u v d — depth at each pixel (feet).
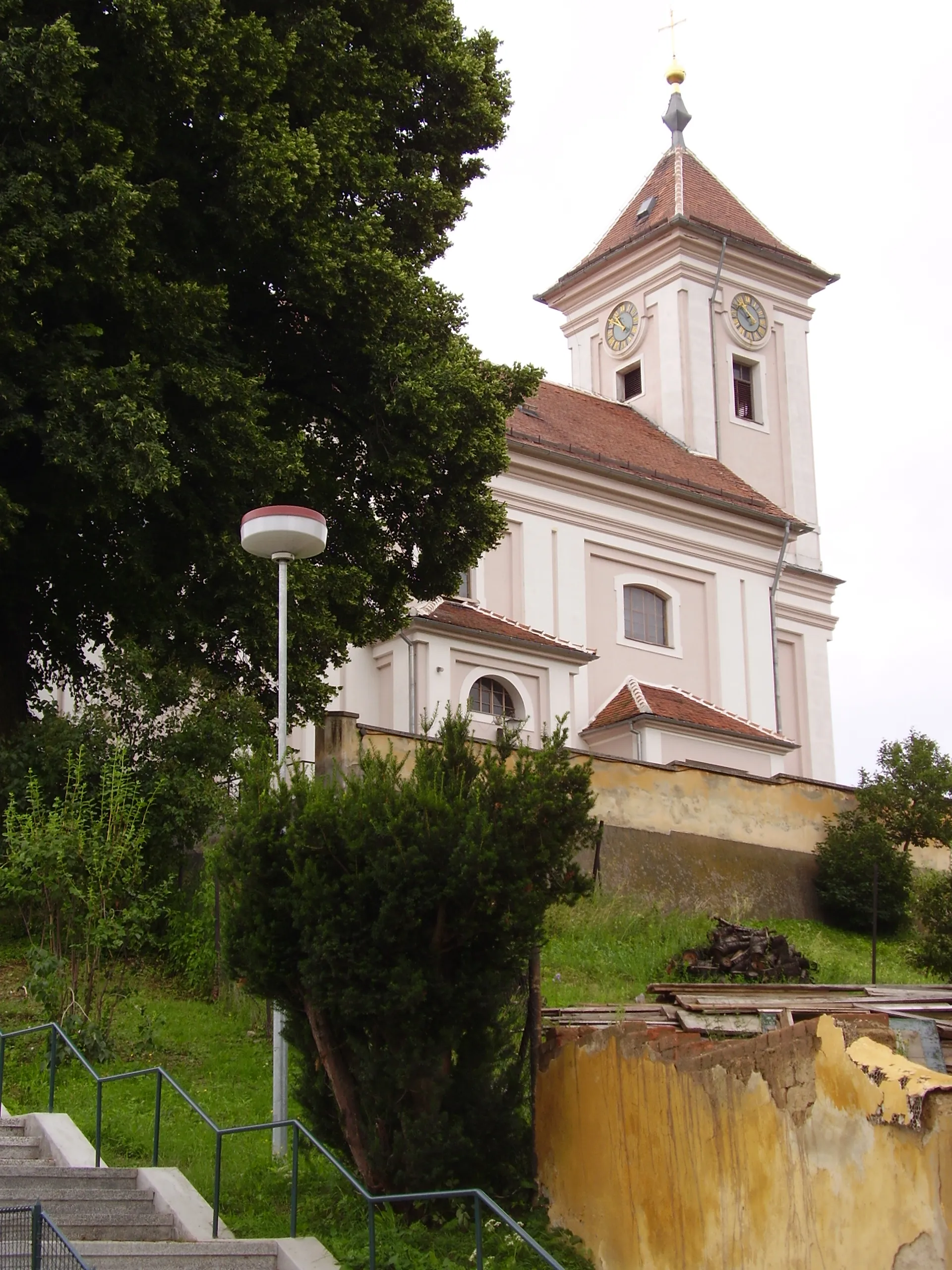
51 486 62.34
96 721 66.28
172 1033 55.67
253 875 38.37
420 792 38.22
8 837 55.62
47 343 60.49
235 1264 33.88
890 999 53.36
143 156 63.36
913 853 95.45
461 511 72.64
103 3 61.82
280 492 66.44
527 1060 40.09
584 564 127.24
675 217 148.77
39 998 52.70
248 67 65.82
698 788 88.17
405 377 68.54
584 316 158.81
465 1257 35.55
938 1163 26.53
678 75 163.43
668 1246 33.99
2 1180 37.17
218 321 64.44
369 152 72.84
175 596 65.26
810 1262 29.48
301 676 67.05
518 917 36.91
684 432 146.92
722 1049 32.94
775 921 87.40
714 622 134.51
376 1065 37.04
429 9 74.84
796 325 158.40
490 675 110.52
